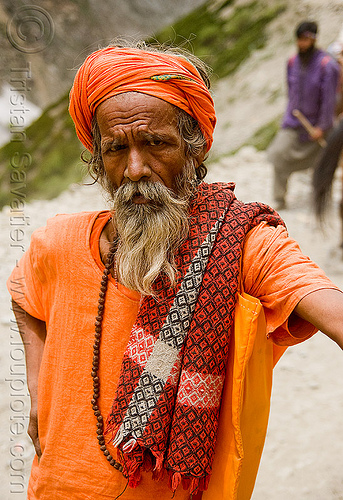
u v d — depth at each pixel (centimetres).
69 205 714
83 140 143
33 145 1277
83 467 140
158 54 130
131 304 136
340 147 445
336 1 1180
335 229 570
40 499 147
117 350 137
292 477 270
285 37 1198
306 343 386
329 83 599
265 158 852
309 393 332
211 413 125
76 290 142
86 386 141
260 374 132
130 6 3603
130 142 126
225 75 1195
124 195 129
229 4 1402
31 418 156
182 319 125
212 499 134
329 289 118
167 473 133
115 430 129
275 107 1020
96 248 142
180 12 3922
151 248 128
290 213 631
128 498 138
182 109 129
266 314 128
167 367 125
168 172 129
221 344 124
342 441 292
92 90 129
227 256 126
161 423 125
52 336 146
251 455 136
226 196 133
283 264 124
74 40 3025
